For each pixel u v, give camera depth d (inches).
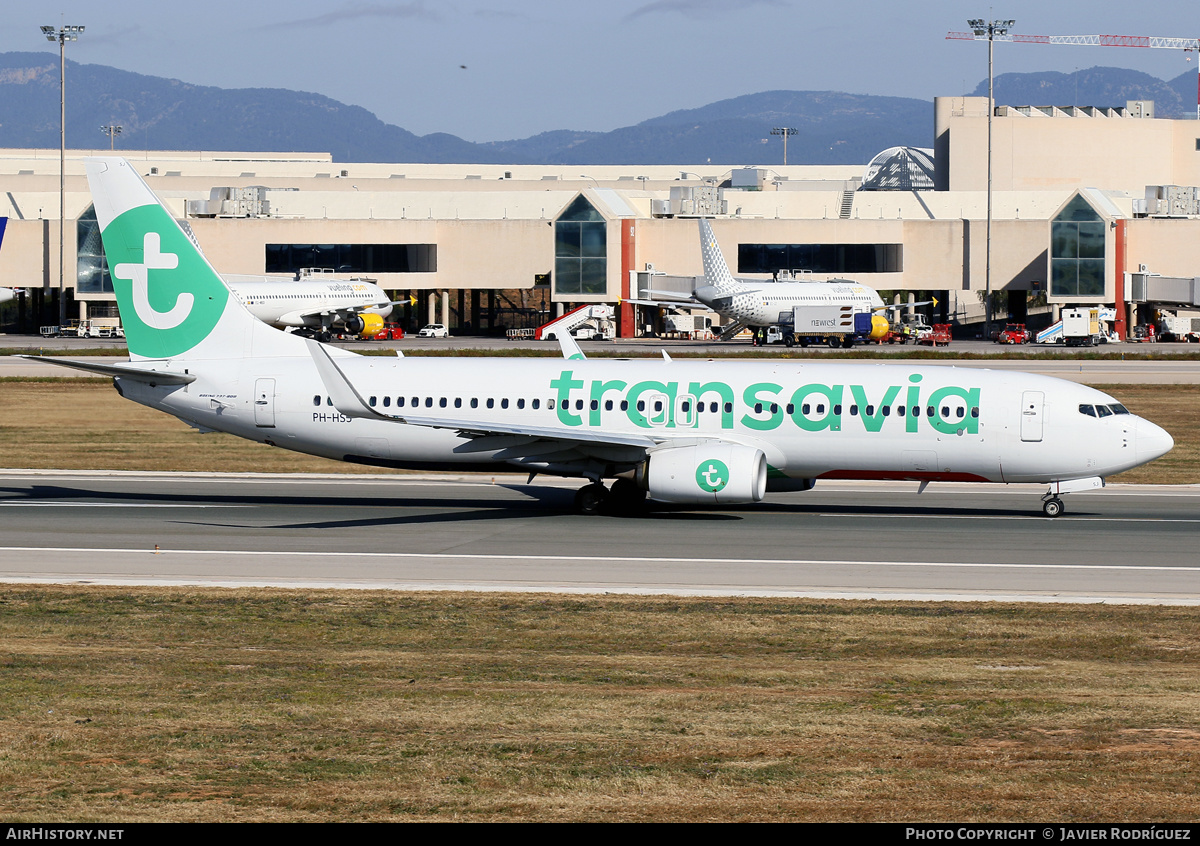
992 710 3186.5
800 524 6387.8
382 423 6806.1
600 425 6663.4
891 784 2573.8
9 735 2930.6
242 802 2460.6
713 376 6688.0
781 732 2967.5
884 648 3973.9
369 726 3019.2
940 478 6599.4
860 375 6609.3
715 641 4060.0
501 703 3245.6
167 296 7007.9
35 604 4589.1
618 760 2733.8
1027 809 2421.3
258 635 4126.5
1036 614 4468.5
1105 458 6309.1
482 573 5206.7
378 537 6003.9
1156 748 2842.0
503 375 6850.4
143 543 5836.6
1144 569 5285.4
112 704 3228.3
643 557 5531.5
